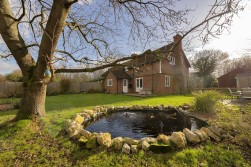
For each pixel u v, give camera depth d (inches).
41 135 158.6
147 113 314.5
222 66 1379.2
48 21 179.0
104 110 309.9
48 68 187.2
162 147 124.5
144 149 127.1
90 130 213.3
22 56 196.2
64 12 180.2
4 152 129.2
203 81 1212.5
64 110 305.6
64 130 169.6
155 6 161.9
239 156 117.3
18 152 129.6
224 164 110.4
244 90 414.9
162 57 142.4
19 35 196.5
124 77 898.1
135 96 664.4
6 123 186.2
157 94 717.9
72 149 132.7
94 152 127.4
